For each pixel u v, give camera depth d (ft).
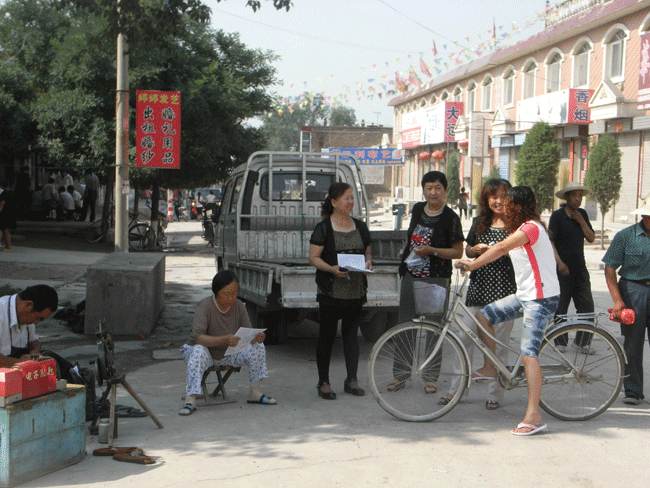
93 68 55.31
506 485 11.75
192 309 31.96
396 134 160.15
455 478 12.03
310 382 19.15
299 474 12.14
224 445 13.73
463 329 15.72
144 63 55.36
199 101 56.49
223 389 17.07
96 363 13.78
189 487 11.58
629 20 72.64
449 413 16.15
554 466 12.67
